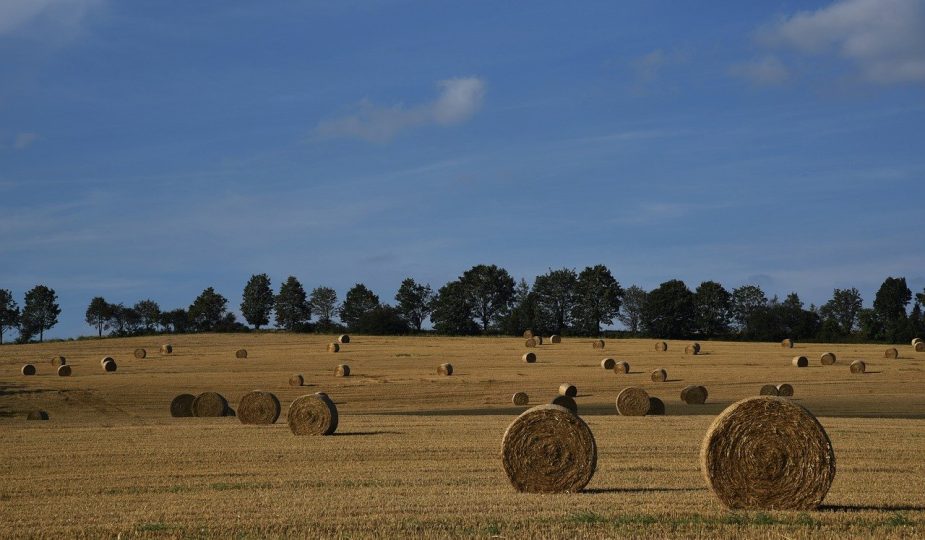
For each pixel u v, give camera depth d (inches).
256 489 761.0
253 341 3946.9
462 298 5787.4
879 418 1492.4
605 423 1373.0
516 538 536.4
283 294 6205.7
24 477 840.9
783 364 2758.4
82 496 736.3
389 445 1066.1
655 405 1678.2
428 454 990.4
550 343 3764.8
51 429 1285.7
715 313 5231.3
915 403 1863.9
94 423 1454.2
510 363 2832.2
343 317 6215.6
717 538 532.7
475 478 819.4
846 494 708.0
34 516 637.3
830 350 3309.5
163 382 2337.6
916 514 611.8
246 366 2765.7
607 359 2785.4
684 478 816.3
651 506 637.9
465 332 5644.7
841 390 2138.3
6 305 5940.0
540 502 661.9
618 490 749.3
